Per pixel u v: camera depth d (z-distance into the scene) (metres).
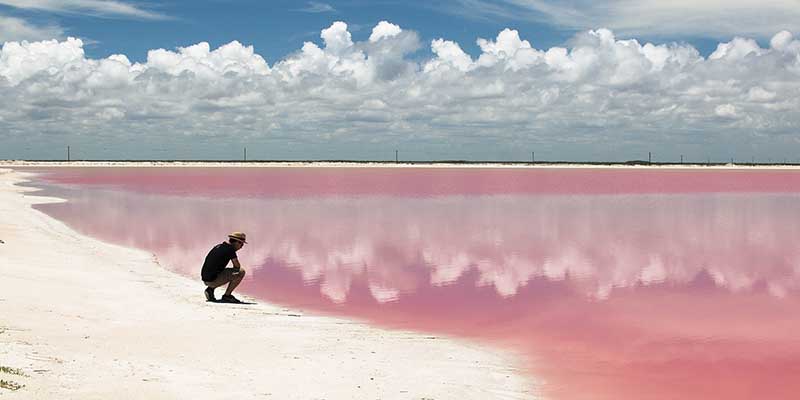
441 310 17.48
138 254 25.77
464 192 72.81
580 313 17.36
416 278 22.20
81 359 10.57
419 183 97.31
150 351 11.67
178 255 26.05
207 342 12.67
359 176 131.25
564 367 12.63
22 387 8.72
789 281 22.20
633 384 11.79
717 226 39.56
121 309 15.10
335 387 10.41
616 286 21.17
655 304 18.52
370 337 14.20
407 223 39.50
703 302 18.92
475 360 12.82
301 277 22.09
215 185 86.19
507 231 35.81
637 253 28.47
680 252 28.92
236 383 10.23
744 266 25.30
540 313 17.28
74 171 154.88
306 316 16.25
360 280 21.69
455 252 28.09
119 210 46.47
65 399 8.58
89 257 23.50
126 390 9.27
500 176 136.62
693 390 11.57
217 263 17.06
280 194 67.12
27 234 28.11
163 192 69.00
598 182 104.69
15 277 17.28
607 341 14.55
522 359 13.09
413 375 11.48
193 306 16.22
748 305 18.45
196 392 9.58
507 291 20.19
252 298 18.44
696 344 14.45
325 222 39.75
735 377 12.27
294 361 11.76
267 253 27.41
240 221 39.75
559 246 30.23
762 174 161.75
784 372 12.57
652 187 88.12
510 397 10.80
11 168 180.88
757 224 40.78
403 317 16.61
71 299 15.50
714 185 94.69
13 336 11.47
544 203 56.53
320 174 144.50
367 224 38.69
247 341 12.99
